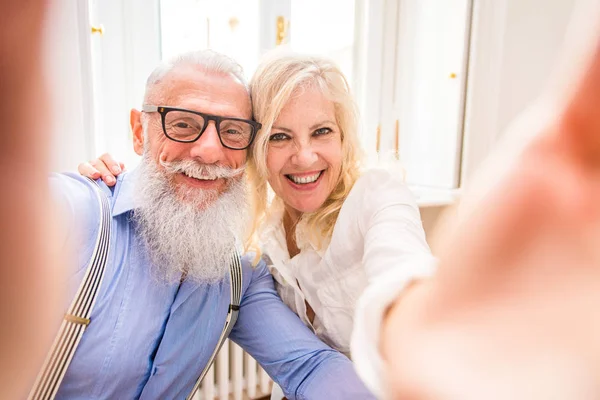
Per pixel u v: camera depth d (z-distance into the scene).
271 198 0.89
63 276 0.12
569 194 0.10
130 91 1.17
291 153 0.73
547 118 0.11
